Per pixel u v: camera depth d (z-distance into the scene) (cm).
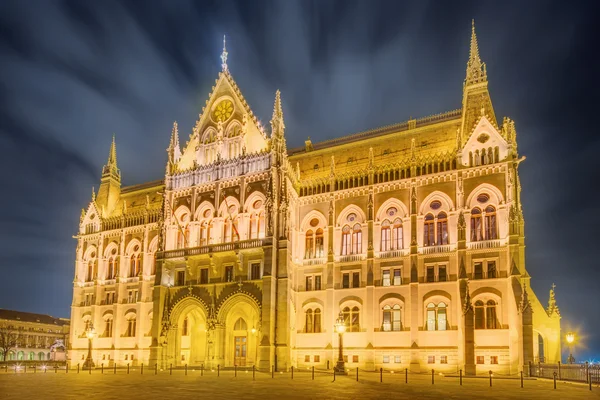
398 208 6731
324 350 6638
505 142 6219
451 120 7150
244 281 6656
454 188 6406
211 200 7419
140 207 9275
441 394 3247
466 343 5647
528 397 3094
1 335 13275
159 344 6944
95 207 9300
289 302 6575
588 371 4056
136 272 8525
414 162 6669
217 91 8000
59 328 16350
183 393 3231
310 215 7269
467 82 6944
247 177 7188
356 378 4712
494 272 5956
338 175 7219
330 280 6825
